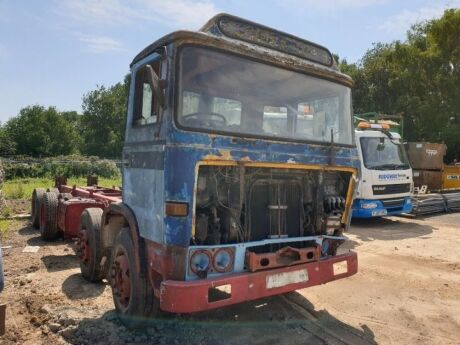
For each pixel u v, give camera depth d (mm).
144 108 4309
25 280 5816
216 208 3791
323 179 4449
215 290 4410
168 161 3545
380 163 10672
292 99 4320
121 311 4355
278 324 4512
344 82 4801
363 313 4898
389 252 7891
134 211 4270
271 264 3822
